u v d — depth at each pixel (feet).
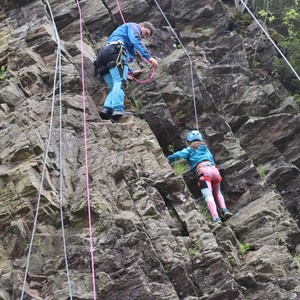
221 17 59.36
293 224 40.34
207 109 49.60
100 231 33.53
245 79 53.47
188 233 36.73
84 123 41.09
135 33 46.75
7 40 50.16
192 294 32.89
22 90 44.98
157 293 31.58
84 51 50.57
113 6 58.03
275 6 70.59
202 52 56.24
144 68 52.01
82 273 32.04
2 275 31.63
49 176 36.68
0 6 53.47
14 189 35.19
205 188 41.39
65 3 55.62
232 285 33.50
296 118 50.16
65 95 44.62
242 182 44.60
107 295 31.14
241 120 50.90
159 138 45.91
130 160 38.68
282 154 49.73
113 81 45.44
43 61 47.75
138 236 33.01
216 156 46.96
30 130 39.06
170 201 38.81
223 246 37.60
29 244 33.12
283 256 37.42
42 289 31.63
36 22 51.44
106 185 36.50
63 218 34.73
